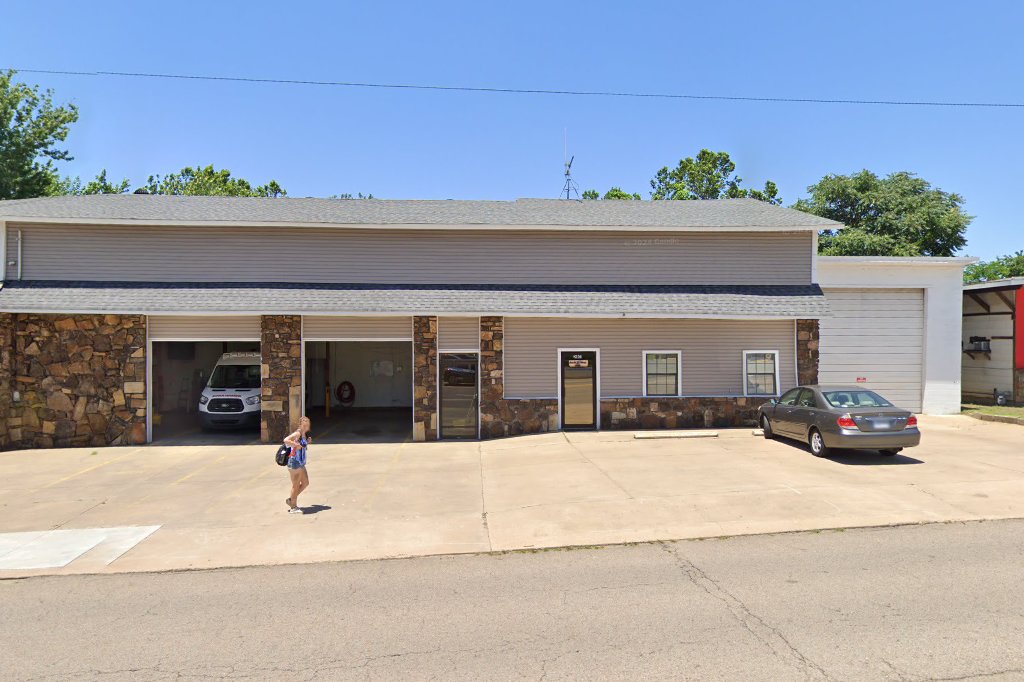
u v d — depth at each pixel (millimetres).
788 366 17531
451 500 10328
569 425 16969
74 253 16547
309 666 4801
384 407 24328
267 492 11094
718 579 6543
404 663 4812
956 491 9953
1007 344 22016
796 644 4961
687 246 17875
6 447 15500
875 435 12070
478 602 6090
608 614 5684
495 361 16562
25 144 32031
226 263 16953
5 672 4801
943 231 33031
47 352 15867
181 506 10188
